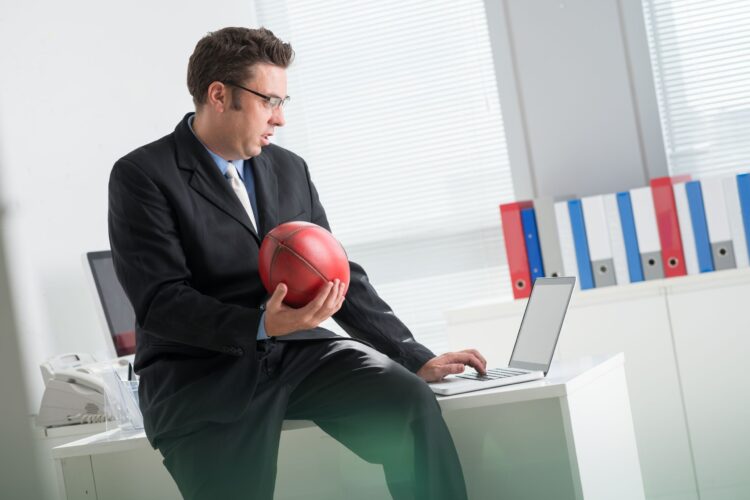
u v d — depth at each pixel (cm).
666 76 341
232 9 365
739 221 288
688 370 288
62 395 246
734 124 336
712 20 337
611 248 298
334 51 376
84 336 304
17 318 284
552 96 343
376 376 167
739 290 284
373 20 373
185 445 160
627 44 339
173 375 167
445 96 367
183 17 351
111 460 184
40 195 297
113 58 327
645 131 338
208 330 160
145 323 166
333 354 173
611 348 293
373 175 372
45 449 280
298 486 180
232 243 174
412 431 161
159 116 339
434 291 367
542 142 345
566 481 166
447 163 366
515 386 168
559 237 302
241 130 177
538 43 344
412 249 369
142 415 184
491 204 362
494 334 301
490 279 362
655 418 290
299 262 154
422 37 369
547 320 185
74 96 313
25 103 298
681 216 292
